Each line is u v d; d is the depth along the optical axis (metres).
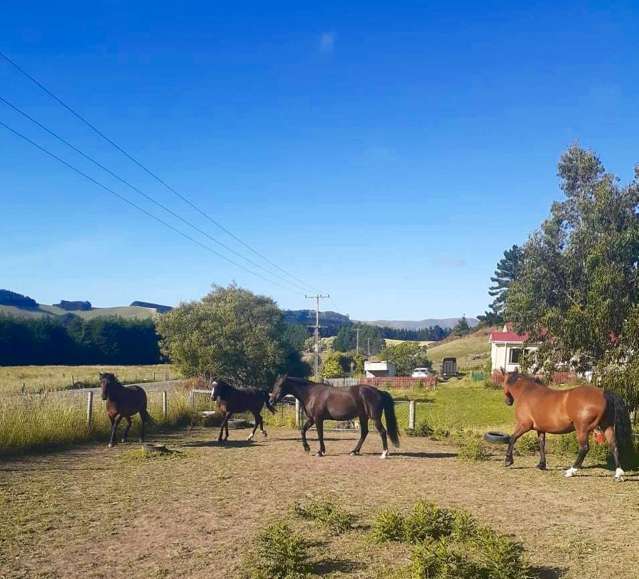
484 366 59.81
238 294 46.88
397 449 15.12
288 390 14.15
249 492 9.80
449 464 12.70
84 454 13.76
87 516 8.24
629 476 11.30
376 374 65.75
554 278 20.75
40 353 66.88
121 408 14.86
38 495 9.51
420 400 37.97
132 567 6.24
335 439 17.25
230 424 20.14
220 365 36.97
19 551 6.75
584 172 21.12
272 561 6.10
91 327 72.12
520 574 5.67
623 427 11.16
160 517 8.20
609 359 14.05
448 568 5.72
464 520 7.10
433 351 105.38
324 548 6.80
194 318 38.50
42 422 14.77
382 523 7.09
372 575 5.97
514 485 10.48
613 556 6.60
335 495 9.60
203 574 6.03
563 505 8.98
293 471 11.75
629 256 16.34
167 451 13.84
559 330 15.67
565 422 11.43
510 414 27.92
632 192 18.72
